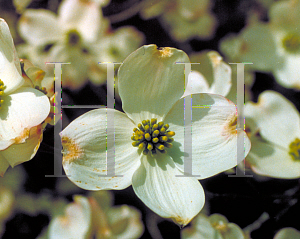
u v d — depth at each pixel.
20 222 0.51
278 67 0.55
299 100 0.54
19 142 0.46
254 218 0.50
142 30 0.56
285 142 0.51
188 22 0.56
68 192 0.51
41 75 0.49
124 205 0.51
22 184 0.51
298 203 0.50
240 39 0.55
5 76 0.47
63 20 0.54
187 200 0.46
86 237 0.50
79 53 0.54
